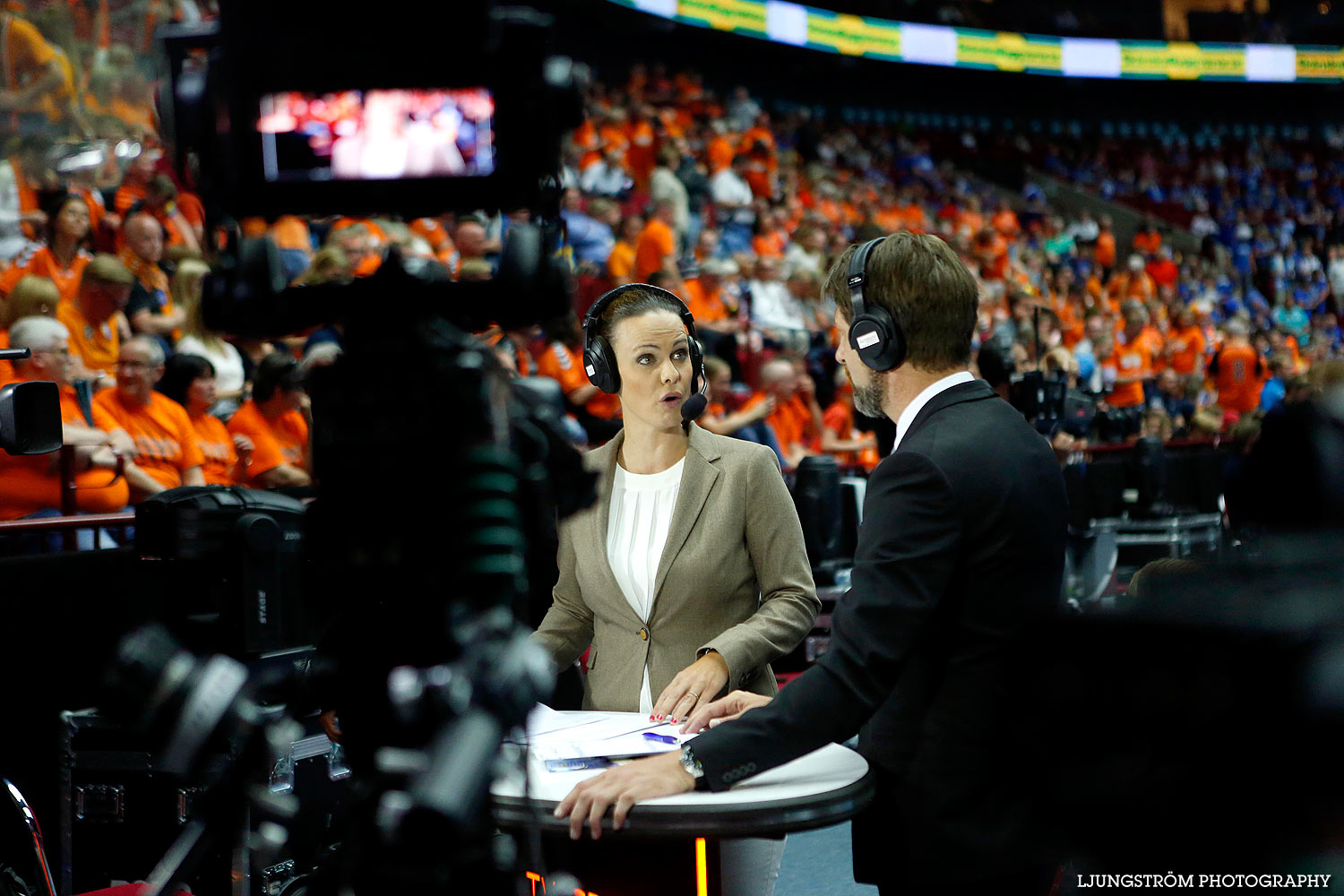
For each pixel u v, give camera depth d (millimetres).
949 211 14773
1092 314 12852
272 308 1107
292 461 4449
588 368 2084
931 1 18438
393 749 1081
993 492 1512
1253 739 1021
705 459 2070
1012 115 19344
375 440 1092
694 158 11516
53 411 2211
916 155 16562
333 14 1052
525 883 1085
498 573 1059
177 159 1102
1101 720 1111
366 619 1104
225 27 1056
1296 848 993
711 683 1874
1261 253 18094
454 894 975
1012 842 1454
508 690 958
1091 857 1102
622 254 7574
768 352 7379
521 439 1144
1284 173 20516
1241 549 1294
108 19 6230
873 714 1542
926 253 1623
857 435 7309
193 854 1065
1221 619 1071
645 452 2107
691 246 9477
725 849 1730
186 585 1443
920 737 1543
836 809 1483
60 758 2451
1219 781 1031
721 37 15695
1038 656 1204
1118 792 1078
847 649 1512
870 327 1622
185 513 1417
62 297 4504
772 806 1455
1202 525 7559
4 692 2586
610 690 2062
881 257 1637
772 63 16562
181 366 4277
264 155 1074
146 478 3828
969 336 1646
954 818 1506
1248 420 3494
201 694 1034
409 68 1058
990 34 18172
